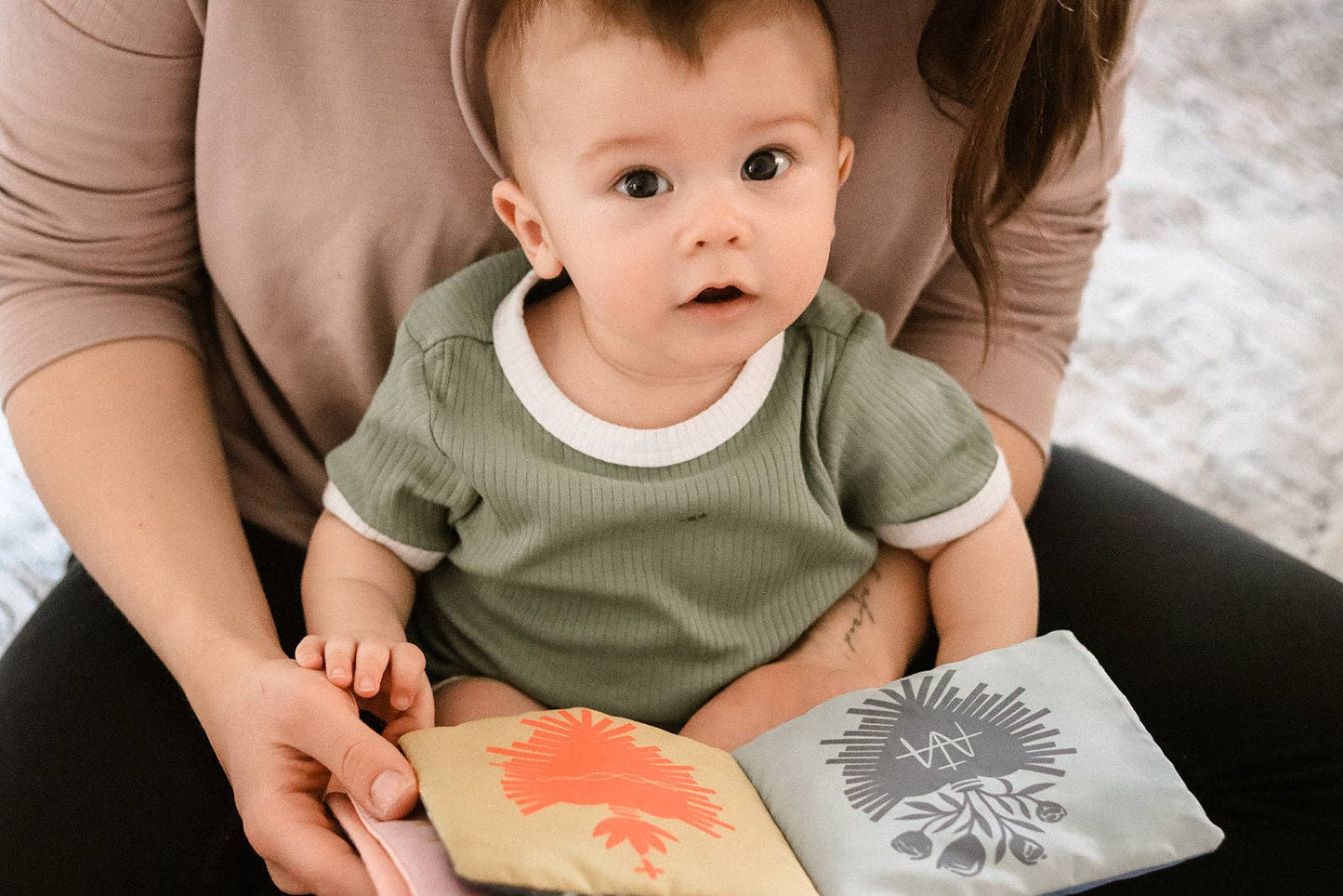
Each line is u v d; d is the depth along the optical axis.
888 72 0.90
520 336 0.89
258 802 0.73
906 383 0.94
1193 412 1.79
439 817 0.65
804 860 0.71
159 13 0.83
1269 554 1.03
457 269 0.95
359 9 0.82
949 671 0.81
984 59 0.85
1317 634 0.95
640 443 0.87
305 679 0.75
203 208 0.91
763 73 0.74
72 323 0.92
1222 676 0.94
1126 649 0.98
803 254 0.77
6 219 0.92
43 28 0.83
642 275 0.76
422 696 0.80
